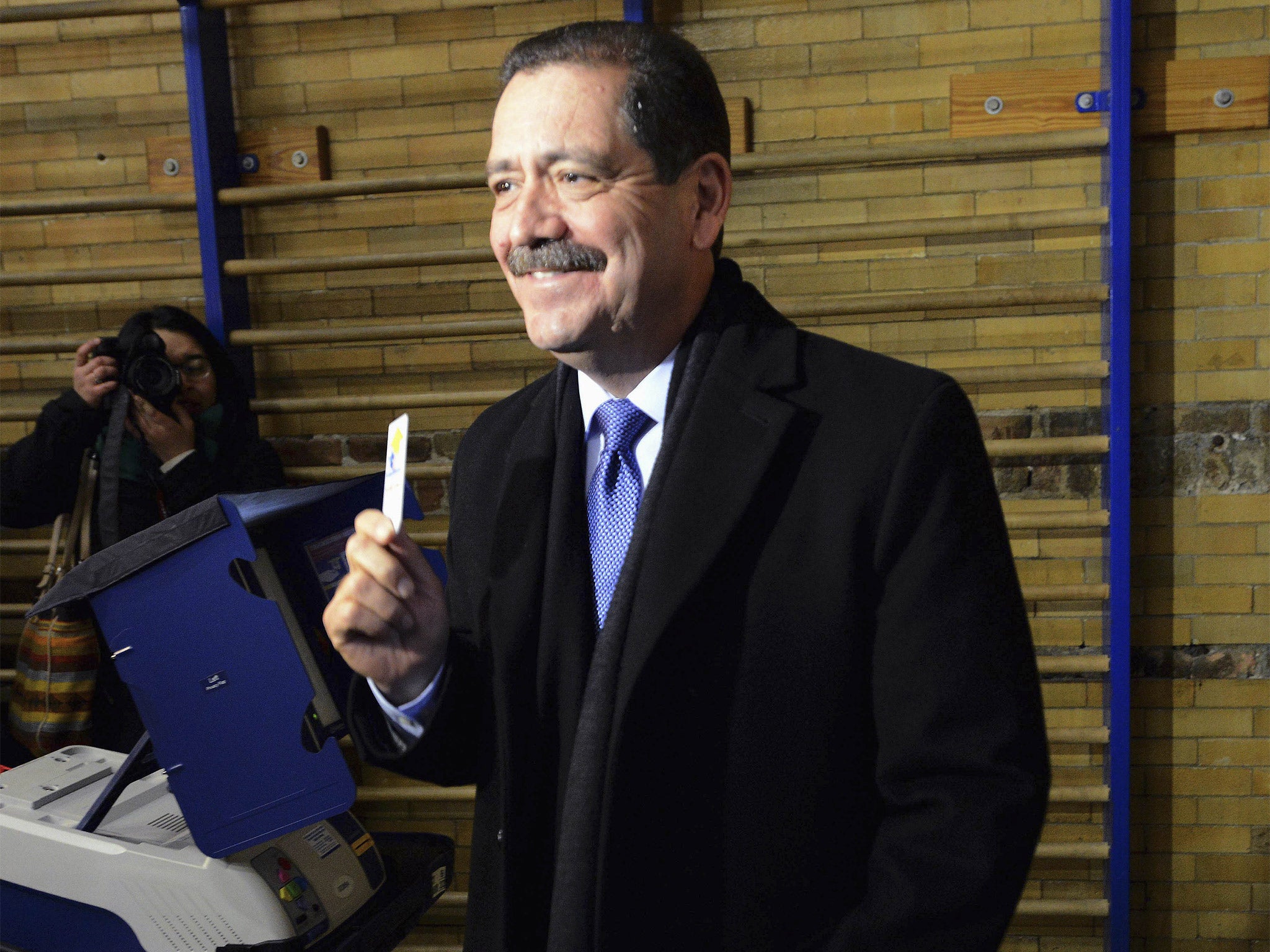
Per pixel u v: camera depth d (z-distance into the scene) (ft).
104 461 7.15
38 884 4.42
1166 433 8.09
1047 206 7.98
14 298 9.06
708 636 2.68
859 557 2.60
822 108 8.16
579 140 2.61
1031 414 8.17
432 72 8.54
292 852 4.44
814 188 8.21
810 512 2.66
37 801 4.67
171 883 4.25
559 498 3.00
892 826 2.52
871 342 8.28
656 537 2.70
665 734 2.67
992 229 7.77
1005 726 2.47
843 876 2.67
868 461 2.62
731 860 2.65
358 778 8.84
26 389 9.13
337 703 4.69
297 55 8.63
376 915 4.63
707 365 2.91
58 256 8.98
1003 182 8.00
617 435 3.00
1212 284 7.95
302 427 8.91
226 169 8.49
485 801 3.22
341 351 8.86
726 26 8.19
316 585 4.80
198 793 4.12
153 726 4.08
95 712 6.86
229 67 8.55
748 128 8.20
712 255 3.13
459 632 3.35
